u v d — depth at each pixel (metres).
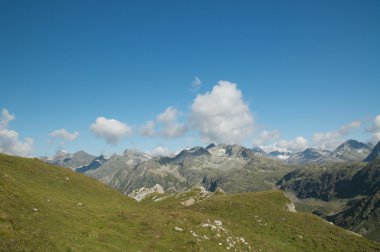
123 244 43.75
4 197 39.78
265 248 62.12
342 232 87.25
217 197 113.50
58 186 70.19
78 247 36.41
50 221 40.62
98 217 53.84
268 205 101.56
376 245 82.00
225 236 57.16
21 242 31.77
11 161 70.75
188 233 52.94
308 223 89.94
